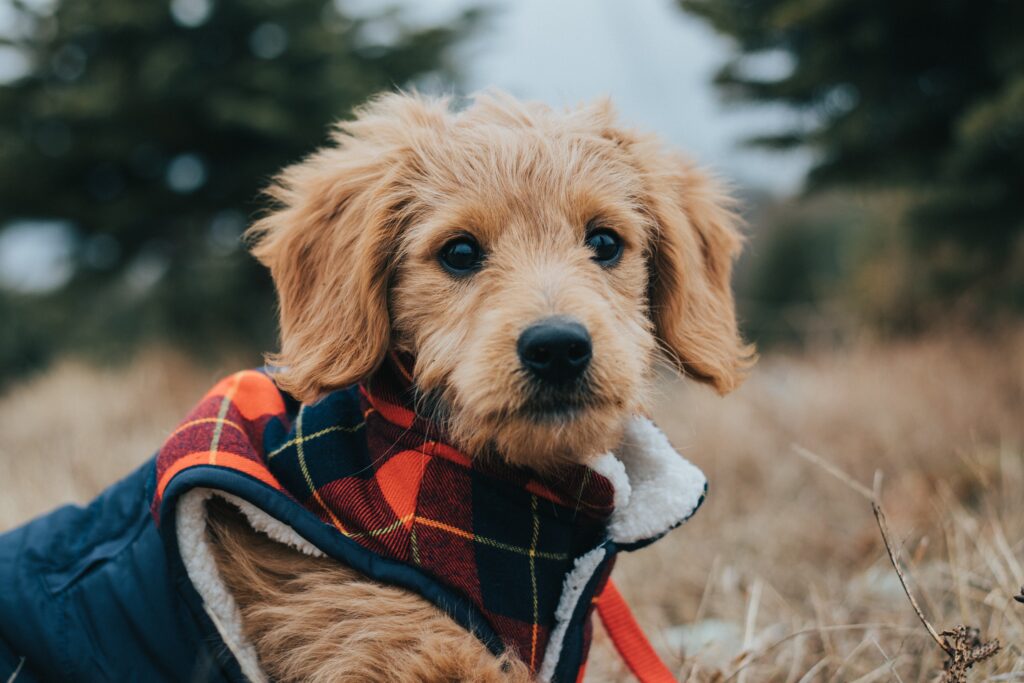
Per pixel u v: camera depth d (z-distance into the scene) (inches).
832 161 240.1
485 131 78.4
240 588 69.7
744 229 107.7
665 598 121.8
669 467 75.7
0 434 249.8
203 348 333.1
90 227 333.1
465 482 69.1
